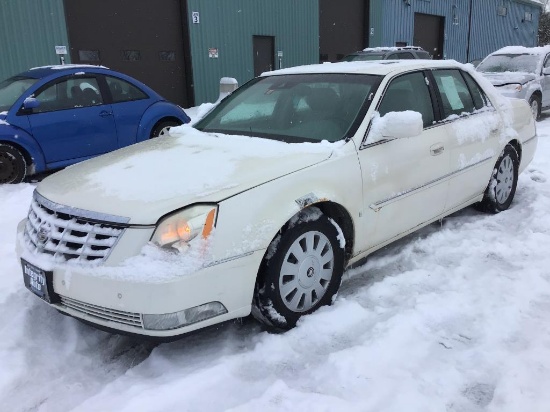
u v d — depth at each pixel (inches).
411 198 152.6
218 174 117.8
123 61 519.8
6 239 184.5
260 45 653.3
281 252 116.2
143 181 117.3
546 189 228.8
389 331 118.3
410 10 917.8
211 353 115.9
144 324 101.7
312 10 711.7
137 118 302.2
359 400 97.1
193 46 568.1
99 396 102.3
